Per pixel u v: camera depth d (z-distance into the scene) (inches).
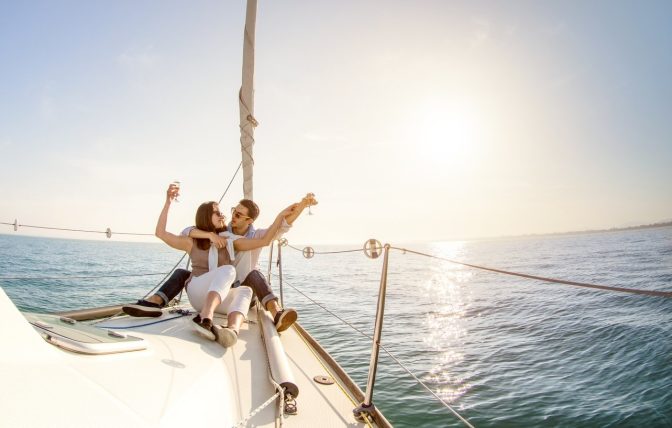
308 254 163.3
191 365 85.8
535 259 2368.4
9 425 41.2
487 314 695.7
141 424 53.9
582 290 1026.7
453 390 316.5
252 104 178.4
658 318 625.9
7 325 51.7
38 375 50.0
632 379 361.4
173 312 142.9
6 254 1585.9
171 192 152.6
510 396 308.0
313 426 84.9
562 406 295.1
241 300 130.8
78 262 1427.2
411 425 249.9
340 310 721.0
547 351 449.7
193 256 149.4
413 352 431.8
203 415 69.6
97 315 155.9
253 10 171.9
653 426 269.0
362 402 94.7
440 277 1563.7
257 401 91.4
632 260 1859.0
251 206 160.7
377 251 101.6
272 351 108.7
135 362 72.6
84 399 51.4
